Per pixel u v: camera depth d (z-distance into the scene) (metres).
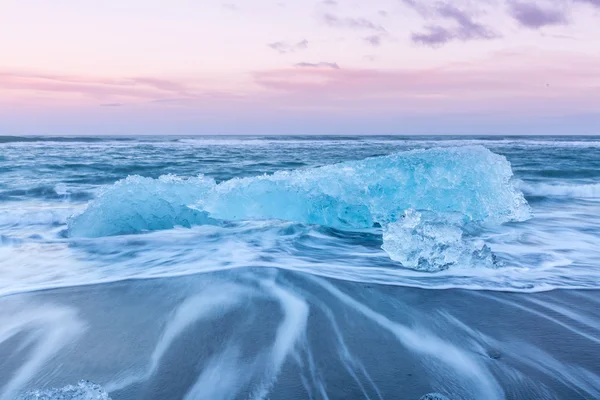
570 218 6.92
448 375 2.26
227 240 5.18
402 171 6.41
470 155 6.80
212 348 2.54
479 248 4.12
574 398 2.07
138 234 5.40
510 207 6.70
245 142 35.50
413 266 4.14
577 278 3.82
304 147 26.78
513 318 2.98
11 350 2.51
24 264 4.22
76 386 1.93
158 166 13.72
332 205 6.16
